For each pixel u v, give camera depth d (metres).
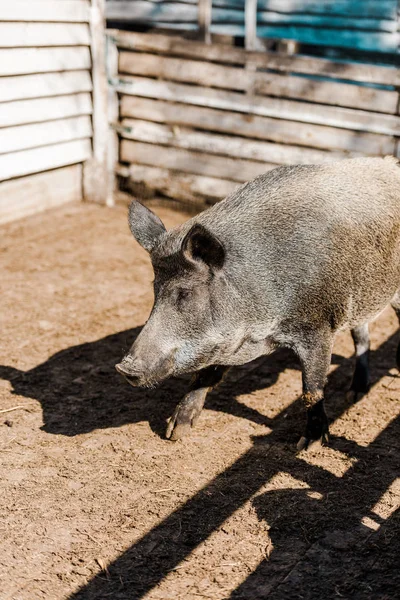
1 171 7.63
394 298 4.84
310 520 3.80
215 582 3.40
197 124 8.27
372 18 10.15
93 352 5.54
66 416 4.73
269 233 4.01
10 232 7.75
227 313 3.91
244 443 4.47
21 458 4.28
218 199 8.32
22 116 7.67
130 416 4.74
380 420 4.73
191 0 10.74
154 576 3.43
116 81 8.43
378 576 3.43
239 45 10.68
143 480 4.11
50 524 3.76
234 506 3.91
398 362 5.23
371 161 4.63
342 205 4.19
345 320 4.34
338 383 5.19
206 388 4.50
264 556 3.56
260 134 8.00
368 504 3.93
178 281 3.84
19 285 6.58
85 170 8.68
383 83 7.34
